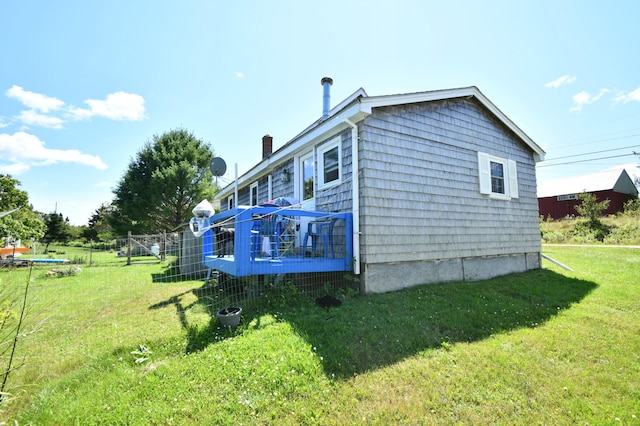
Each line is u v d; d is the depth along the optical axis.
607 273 7.07
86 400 2.29
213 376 2.59
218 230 6.40
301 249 6.61
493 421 2.14
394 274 5.44
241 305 4.51
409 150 5.84
